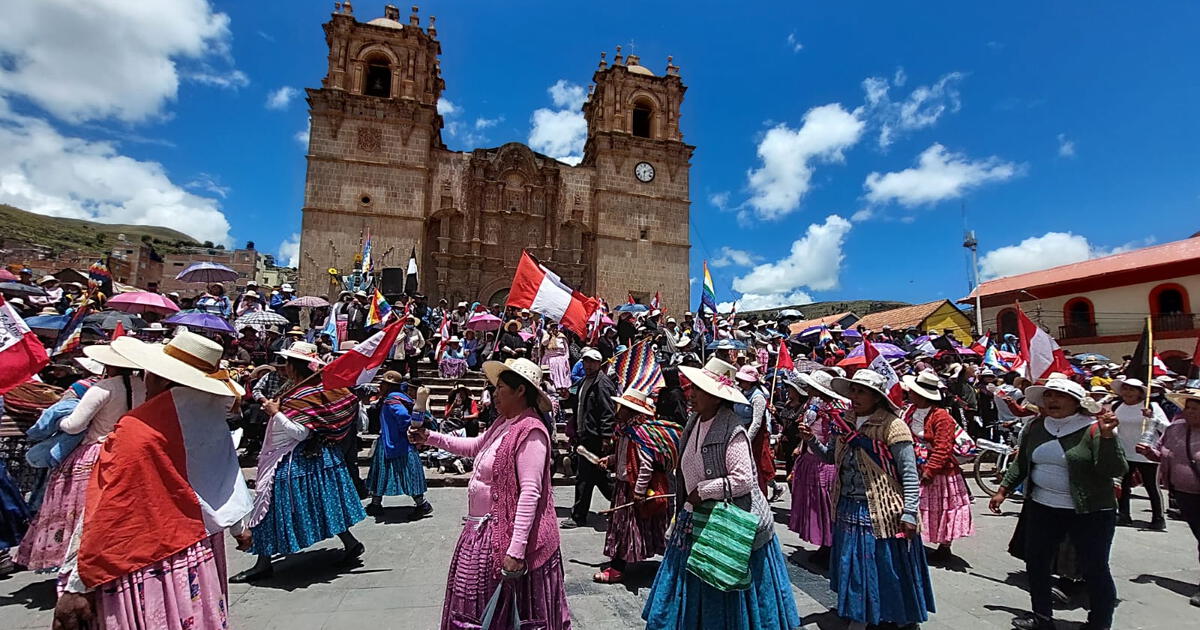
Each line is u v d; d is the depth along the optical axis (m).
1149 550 6.74
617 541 5.27
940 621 4.62
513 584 3.13
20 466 5.73
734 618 3.41
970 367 11.12
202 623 2.92
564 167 33.28
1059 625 4.62
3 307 4.84
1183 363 25.45
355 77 30.23
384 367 13.88
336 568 5.45
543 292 9.28
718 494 3.41
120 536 2.66
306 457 5.27
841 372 6.93
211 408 3.15
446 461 9.73
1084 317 29.47
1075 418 4.54
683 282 33.25
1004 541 6.88
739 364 11.14
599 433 6.96
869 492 4.08
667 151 33.84
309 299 17.59
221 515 3.03
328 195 28.80
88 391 4.54
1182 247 27.34
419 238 29.48
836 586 4.23
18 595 4.69
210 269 17.48
